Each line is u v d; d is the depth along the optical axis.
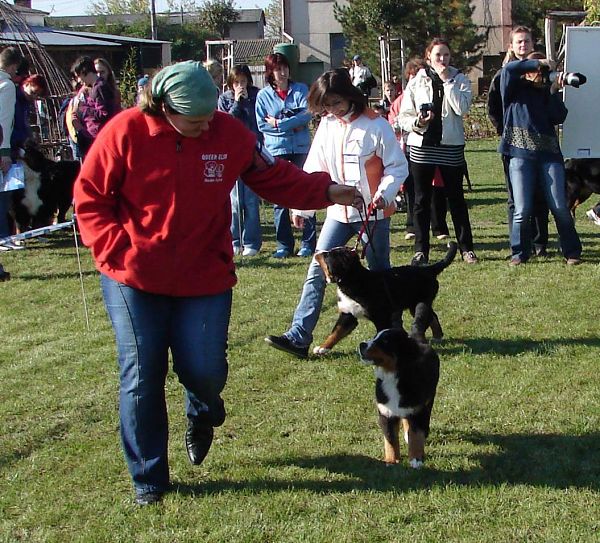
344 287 5.17
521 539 3.27
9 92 8.63
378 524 3.43
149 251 3.46
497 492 3.66
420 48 28.64
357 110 5.22
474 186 14.30
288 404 4.80
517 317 6.34
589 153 8.23
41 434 4.47
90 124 9.87
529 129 7.68
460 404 4.67
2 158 8.71
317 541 3.30
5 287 8.01
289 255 8.90
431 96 7.74
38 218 10.41
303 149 8.56
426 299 5.37
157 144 3.39
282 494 3.72
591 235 9.46
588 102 8.16
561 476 3.81
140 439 3.63
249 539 3.34
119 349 3.58
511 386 4.93
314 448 4.21
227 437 4.38
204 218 3.50
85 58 10.01
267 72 8.53
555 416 4.48
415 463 3.95
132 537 3.40
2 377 5.41
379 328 5.21
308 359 5.57
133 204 3.48
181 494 3.74
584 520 3.40
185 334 3.58
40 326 6.69
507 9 34.28
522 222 7.94
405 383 3.84
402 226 10.66
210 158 3.46
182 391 5.06
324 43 36.12
